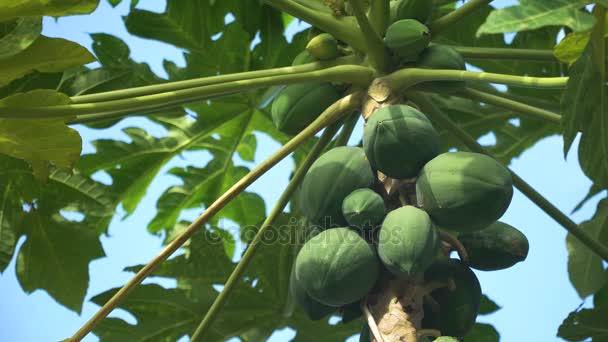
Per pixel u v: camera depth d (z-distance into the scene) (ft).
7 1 6.40
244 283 8.46
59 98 6.82
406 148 6.73
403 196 6.84
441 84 7.41
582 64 6.66
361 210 6.59
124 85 8.39
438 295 6.77
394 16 7.59
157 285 8.27
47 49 6.76
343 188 6.84
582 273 8.63
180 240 6.84
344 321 6.89
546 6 6.59
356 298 6.57
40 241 8.66
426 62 7.39
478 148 7.45
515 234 6.91
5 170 8.53
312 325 8.57
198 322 8.38
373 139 6.78
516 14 6.56
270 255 8.46
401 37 7.29
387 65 7.38
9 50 6.73
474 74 7.03
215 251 8.43
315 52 7.55
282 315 8.50
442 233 6.85
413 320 6.48
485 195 6.48
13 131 6.97
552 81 6.82
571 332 8.00
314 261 6.55
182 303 8.34
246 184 7.00
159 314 8.32
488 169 6.54
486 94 7.56
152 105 6.95
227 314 8.44
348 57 7.59
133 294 8.25
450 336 6.48
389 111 6.83
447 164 6.59
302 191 7.00
